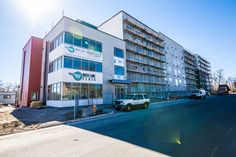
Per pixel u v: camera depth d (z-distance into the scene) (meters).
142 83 40.12
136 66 38.56
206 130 7.02
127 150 4.88
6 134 8.01
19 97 31.56
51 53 24.14
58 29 22.61
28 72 26.97
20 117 13.30
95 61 24.39
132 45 37.97
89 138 6.52
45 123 10.47
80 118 12.12
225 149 4.69
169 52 54.38
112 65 27.61
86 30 23.86
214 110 13.59
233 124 7.93
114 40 29.11
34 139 6.79
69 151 5.04
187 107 17.39
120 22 34.47
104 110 16.73
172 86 52.66
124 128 8.15
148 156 4.33
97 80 24.14
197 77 75.44
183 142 5.48
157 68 47.00
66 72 20.11
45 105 23.94
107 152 4.77
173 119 10.17
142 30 41.94
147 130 7.48
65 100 19.47
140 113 14.15
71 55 21.09
